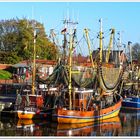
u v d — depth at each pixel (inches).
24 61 4736.7
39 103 2674.7
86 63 3265.3
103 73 2780.5
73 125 2455.7
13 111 2623.0
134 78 3794.3
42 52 5059.1
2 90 3659.0
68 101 2559.1
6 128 2305.6
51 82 2778.1
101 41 2903.5
